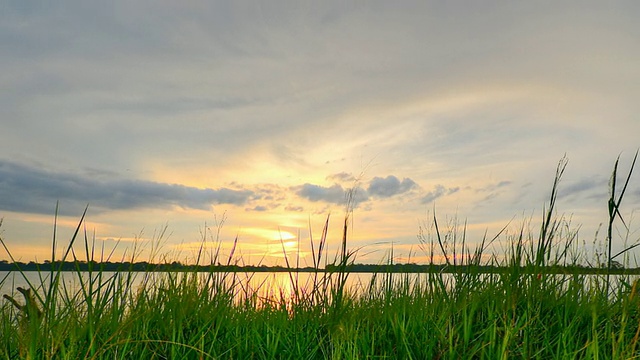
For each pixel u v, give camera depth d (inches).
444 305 151.3
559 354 127.8
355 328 150.5
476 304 141.9
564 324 141.0
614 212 147.2
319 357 143.7
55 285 113.0
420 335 142.6
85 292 121.0
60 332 113.9
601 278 158.1
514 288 142.7
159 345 138.3
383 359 132.8
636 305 141.9
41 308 118.3
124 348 120.4
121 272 133.3
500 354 121.4
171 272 164.2
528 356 124.7
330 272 159.9
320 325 153.4
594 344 117.7
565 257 164.2
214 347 142.7
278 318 161.8
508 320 135.6
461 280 154.9
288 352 140.6
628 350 120.0
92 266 122.6
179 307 150.3
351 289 177.0
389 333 149.2
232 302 170.1
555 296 156.9
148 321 141.5
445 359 127.5
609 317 139.9
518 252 150.5
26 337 112.0
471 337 137.9
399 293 170.1
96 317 123.0
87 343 122.0
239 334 152.5
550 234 151.5
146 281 146.9
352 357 126.1
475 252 162.9
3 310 124.3
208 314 155.3
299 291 167.6
